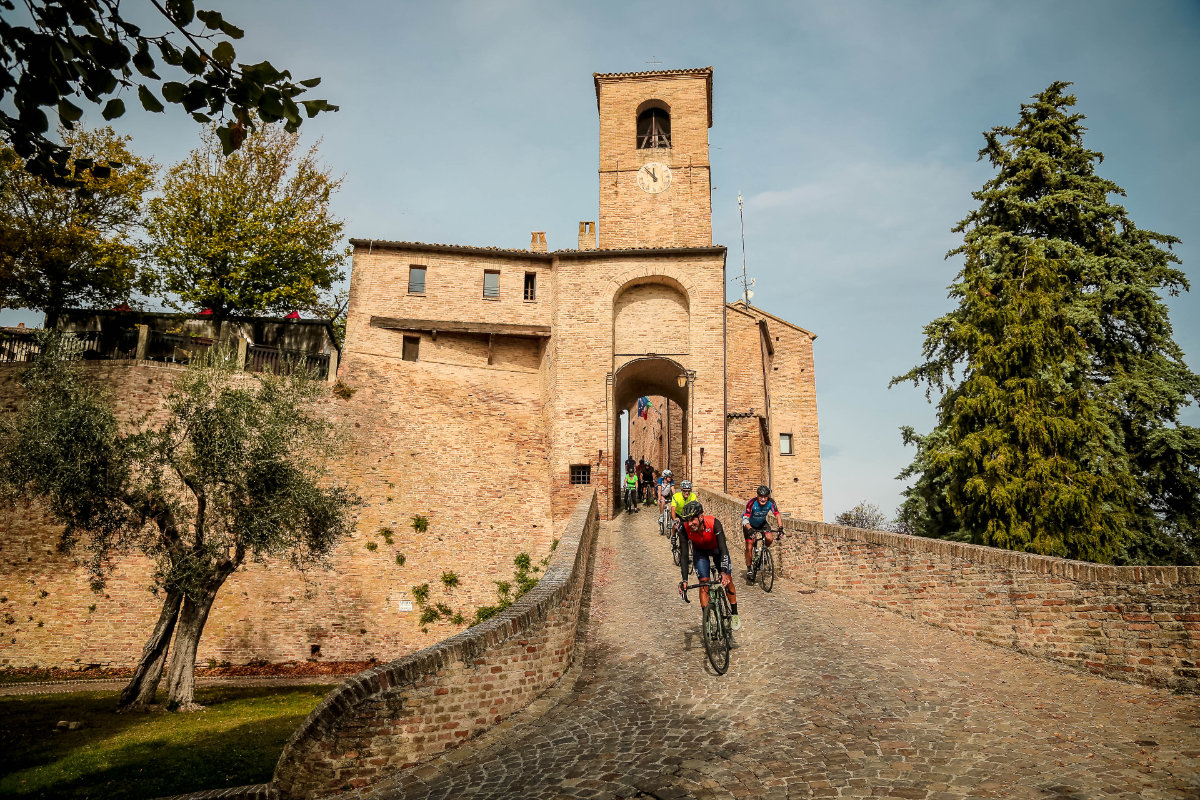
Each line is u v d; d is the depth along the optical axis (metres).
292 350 29.06
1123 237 25.55
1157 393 22.55
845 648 11.00
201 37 4.88
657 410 47.28
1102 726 7.39
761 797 6.31
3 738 11.93
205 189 30.91
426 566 26.58
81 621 21.70
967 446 20.88
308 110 5.32
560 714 9.20
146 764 10.07
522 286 31.86
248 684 20.47
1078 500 19.08
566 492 28.47
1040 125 26.39
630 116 37.00
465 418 29.58
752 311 39.41
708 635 10.33
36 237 27.58
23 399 22.69
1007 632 10.60
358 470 26.88
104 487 15.70
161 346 26.47
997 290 23.08
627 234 35.31
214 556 16.36
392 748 7.89
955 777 6.38
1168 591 8.65
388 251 31.14
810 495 37.78
